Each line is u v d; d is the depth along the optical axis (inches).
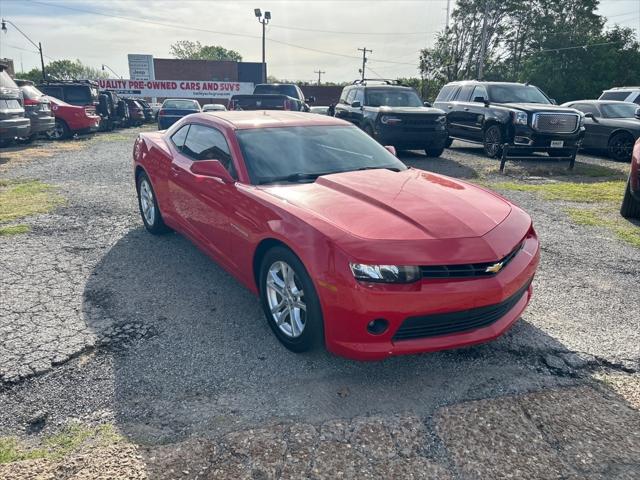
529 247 128.8
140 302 153.6
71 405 104.0
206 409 103.2
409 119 438.6
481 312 111.0
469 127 510.3
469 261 106.4
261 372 117.3
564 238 223.9
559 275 179.8
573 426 99.4
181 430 96.6
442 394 109.7
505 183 352.5
